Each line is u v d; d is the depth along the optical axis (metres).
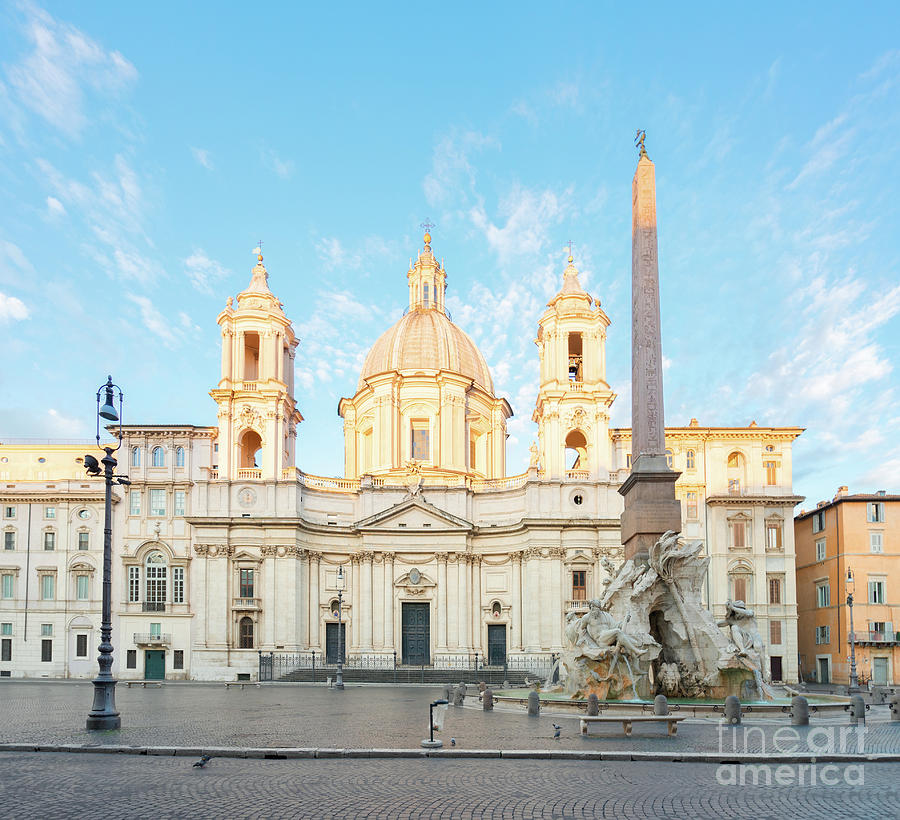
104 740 22.73
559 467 77.88
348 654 77.56
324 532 78.25
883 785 17.19
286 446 79.44
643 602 35.31
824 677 74.31
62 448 82.44
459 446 85.25
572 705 33.16
